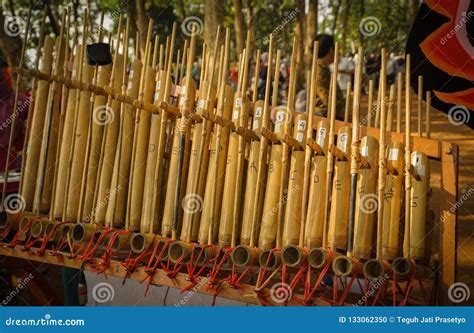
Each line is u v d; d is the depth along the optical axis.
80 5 17.62
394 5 23.62
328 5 24.47
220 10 11.57
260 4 21.41
